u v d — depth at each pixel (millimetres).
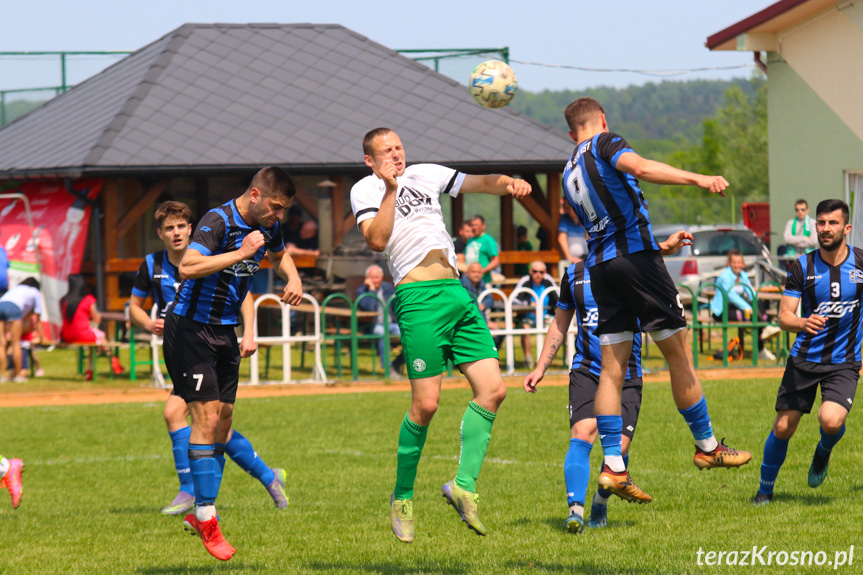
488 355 13898
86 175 48344
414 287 13742
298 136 53125
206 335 14938
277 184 14562
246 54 59031
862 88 47594
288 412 33219
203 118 53219
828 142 49188
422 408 13727
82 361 43938
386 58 61000
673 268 56594
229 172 50344
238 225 14789
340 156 52094
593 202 14180
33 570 14648
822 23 48719
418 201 14062
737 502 18281
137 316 20047
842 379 17406
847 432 25516
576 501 16469
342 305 50375
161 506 20312
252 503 20438
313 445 27219
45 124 56625
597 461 23828
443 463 24266
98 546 16391
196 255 14336
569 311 17594
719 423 27719
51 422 32250
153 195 50656
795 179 50594
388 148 13664
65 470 24641
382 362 41844
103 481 23250
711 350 47406
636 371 17109
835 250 17297
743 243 58156
